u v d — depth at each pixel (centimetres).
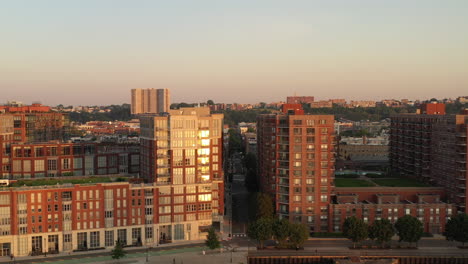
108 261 18975
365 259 19312
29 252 19725
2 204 19425
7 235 19488
